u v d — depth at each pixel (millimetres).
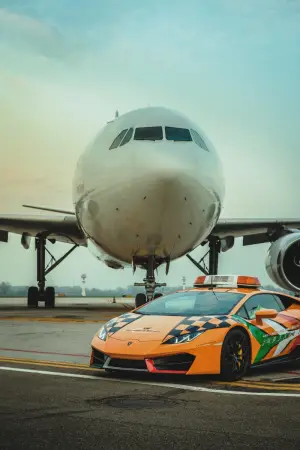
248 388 6434
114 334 7105
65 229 20859
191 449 4070
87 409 5254
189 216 14070
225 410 5297
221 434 4461
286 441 4281
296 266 17984
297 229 20359
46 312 20250
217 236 21219
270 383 6793
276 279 17516
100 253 19031
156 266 16188
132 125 14797
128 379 6875
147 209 13773
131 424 4723
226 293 8062
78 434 4406
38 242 22297
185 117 15609
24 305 28406
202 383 6703
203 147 15008
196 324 6965
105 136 15414
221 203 15516
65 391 6105
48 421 4785
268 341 7562
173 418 4957
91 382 6652
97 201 14836
